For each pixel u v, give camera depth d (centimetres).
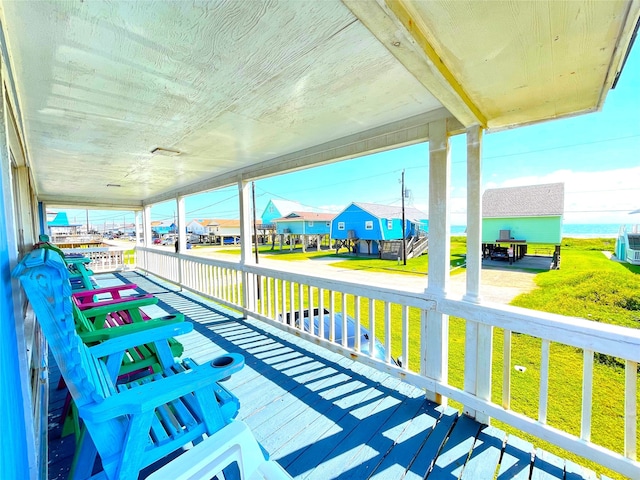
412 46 105
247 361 278
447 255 204
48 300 91
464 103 152
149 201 807
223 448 97
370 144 251
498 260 1466
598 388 303
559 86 141
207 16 111
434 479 146
